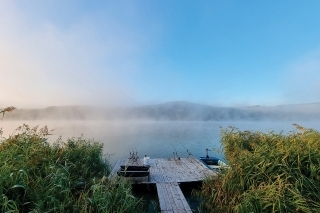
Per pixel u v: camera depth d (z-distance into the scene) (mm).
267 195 3926
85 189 4848
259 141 7199
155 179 7926
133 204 4258
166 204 5629
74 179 5203
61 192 3881
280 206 3631
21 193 3695
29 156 4863
